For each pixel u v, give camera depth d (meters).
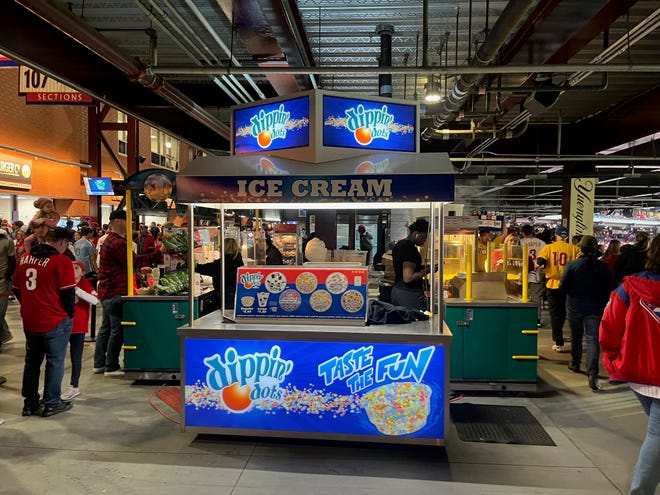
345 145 3.61
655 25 4.91
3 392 4.66
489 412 4.23
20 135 14.27
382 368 3.27
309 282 3.54
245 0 4.16
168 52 6.89
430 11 5.32
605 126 10.12
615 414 4.18
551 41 5.07
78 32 4.25
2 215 14.66
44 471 3.12
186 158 30.25
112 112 20.73
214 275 5.21
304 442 3.56
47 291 4.00
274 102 3.75
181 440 3.60
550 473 3.12
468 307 4.68
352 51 6.68
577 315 5.06
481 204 32.97
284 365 3.37
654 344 2.36
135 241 7.54
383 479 3.03
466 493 2.87
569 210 12.43
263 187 3.33
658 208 28.77
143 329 4.96
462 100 6.38
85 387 4.86
